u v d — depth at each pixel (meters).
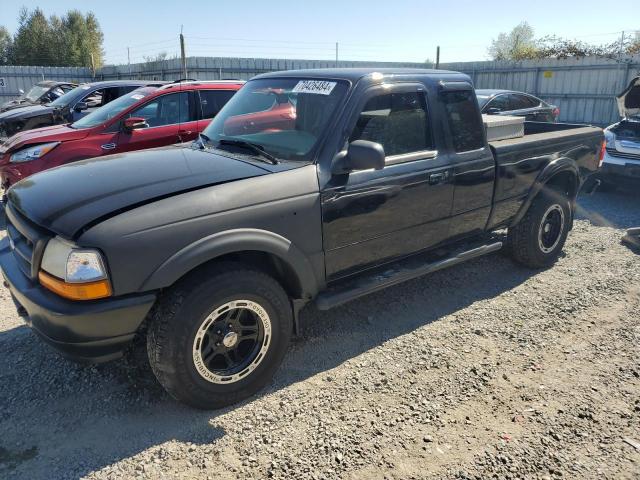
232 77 23.34
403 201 3.61
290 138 3.41
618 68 19.48
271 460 2.57
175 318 2.67
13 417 2.90
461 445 2.67
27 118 10.52
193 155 3.45
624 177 7.69
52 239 2.64
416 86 3.73
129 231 2.54
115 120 7.05
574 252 5.52
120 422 2.86
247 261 3.15
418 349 3.59
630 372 3.32
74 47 55.28
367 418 2.88
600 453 2.62
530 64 21.92
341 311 4.16
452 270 5.00
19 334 3.80
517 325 3.94
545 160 4.73
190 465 2.55
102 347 2.63
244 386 2.99
